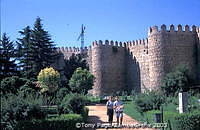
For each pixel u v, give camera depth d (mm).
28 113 20047
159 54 70688
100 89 81750
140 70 80062
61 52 92188
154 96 30891
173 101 31031
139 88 79875
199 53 71312
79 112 26141
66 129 20797
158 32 71062
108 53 83250
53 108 25469
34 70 68000
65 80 74562
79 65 81875
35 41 71812
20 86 45125
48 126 20172
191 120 20531
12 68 64625
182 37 71625
